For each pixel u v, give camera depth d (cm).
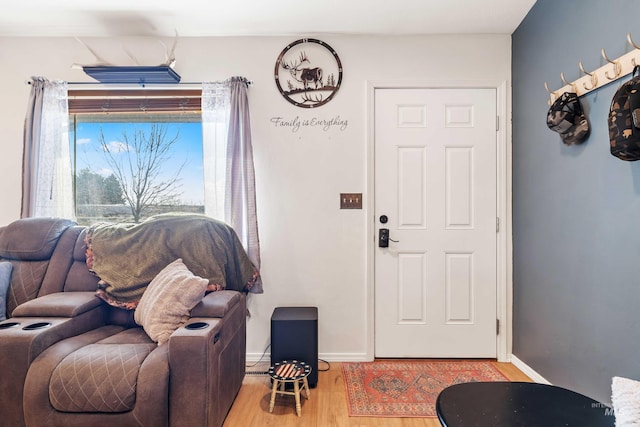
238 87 248
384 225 256
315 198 256
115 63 259
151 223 217
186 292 173
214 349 157
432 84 254
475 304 254
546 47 210
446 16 233
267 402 202
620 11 155
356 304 255
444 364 248
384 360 255
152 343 168
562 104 180
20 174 260
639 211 146
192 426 146
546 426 107
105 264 206
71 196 257
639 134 134
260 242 256
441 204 255
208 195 250
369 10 226
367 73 255
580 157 180
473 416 112
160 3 219
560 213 197
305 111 256
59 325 168
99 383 144
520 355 241
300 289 256
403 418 186
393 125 255
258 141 256
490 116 254
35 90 249
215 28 247
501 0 216
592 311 172
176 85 258
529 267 229
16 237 213
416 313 256
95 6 221
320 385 219
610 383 160
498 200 254
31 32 253
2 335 153
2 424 151
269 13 229
